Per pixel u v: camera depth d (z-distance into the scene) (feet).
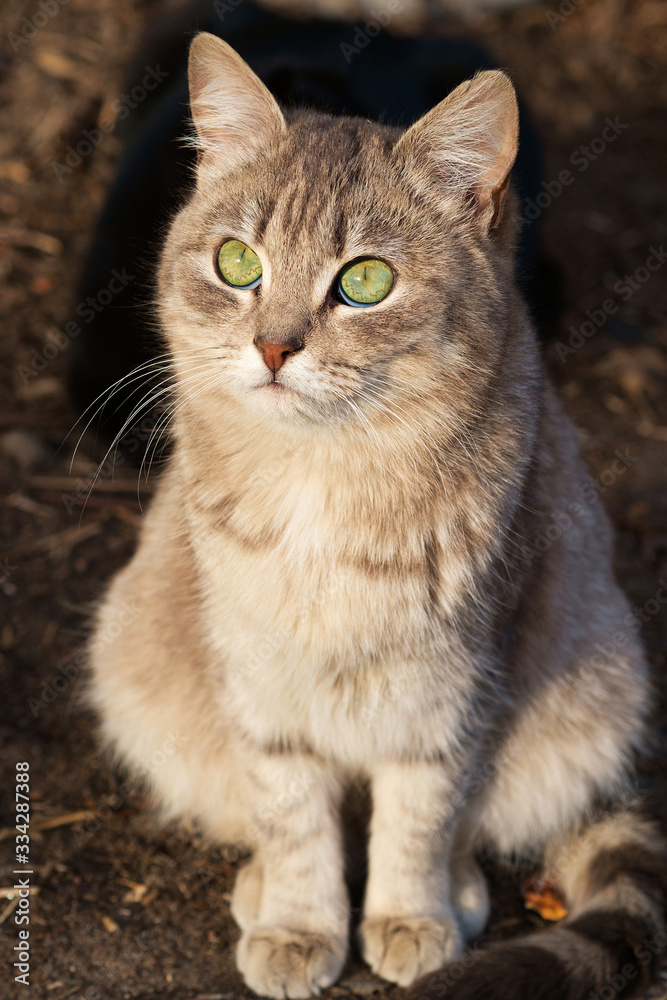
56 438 14.67
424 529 7.97
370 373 7.54
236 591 8.19
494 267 8.04
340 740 8.64
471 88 7.72
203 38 8.23
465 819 9.53
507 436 8.11
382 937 8.68
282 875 8.85
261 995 8.42
